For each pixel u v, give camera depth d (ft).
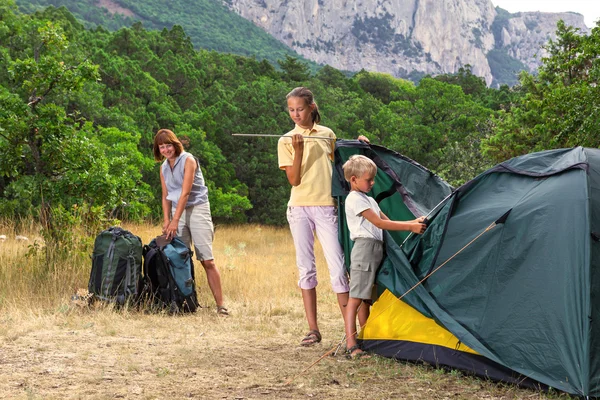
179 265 21.67
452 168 89.35
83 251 27.04
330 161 17.04
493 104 178.91
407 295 15.02
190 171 21.86
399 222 15.25
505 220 14.29
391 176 17.21
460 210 15.38
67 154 28.40
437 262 15.01
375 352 15.51
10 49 81.20
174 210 22.54
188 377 13.29
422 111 146.82
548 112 49.11
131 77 115.96
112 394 11.89
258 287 29.09
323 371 13.96
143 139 99.45
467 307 14.17
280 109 133.80
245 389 12.50
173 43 179.01
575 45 61.93
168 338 17.44
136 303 21.45
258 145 125.29
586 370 12.02
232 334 18.33
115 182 28.86
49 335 17.20
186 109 133.08
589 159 14.12
